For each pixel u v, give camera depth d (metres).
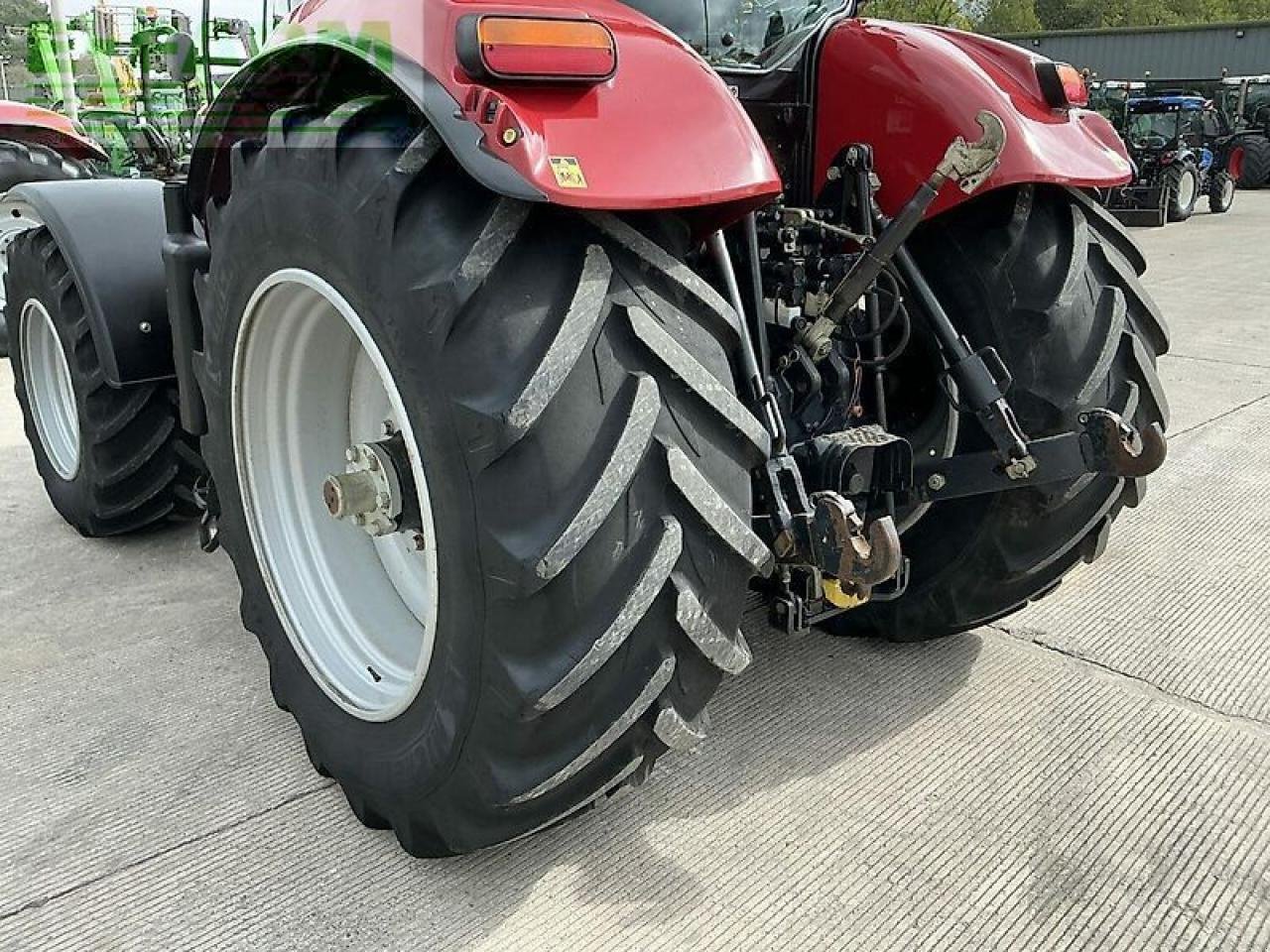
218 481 2.24
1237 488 3.86
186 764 2.20
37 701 2.43
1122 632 2.77
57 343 3.27
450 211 1.50
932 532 2.38
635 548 1.49
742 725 2.33
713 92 1.56
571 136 1.42
